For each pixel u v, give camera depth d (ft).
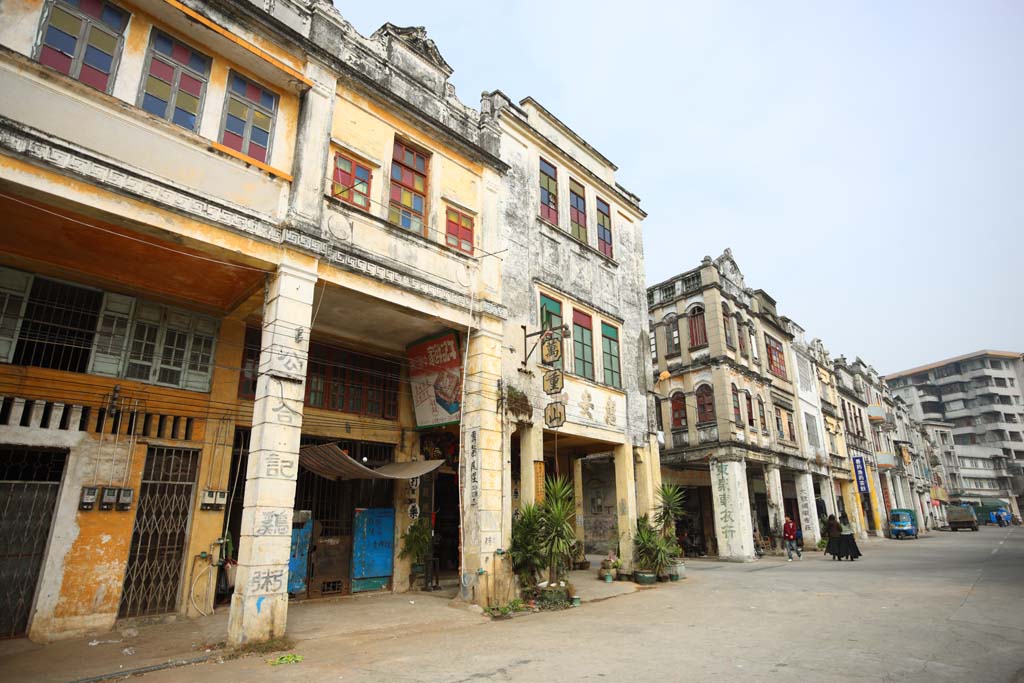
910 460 165.37
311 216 29.58
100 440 28.68
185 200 25.20
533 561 36.63
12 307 27.53
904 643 24.31
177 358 32.24
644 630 28.50
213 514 31.76
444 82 41.93
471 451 37.01
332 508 38.09
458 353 39.37
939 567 55.83
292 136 30.55
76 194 22.35
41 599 25.66
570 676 19.72
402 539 40.57
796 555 75.05
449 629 29.35
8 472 26.55
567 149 54.80
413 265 35.14
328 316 36.70
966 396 244.63
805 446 95.71
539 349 44.55
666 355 84.48
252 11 28.78
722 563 68.69
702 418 77.87
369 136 35.09
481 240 40.52
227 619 29.48
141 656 22.68
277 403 26.27
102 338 29.89
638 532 50.72
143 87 25.62
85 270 29.17
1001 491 227.61
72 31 24.03
